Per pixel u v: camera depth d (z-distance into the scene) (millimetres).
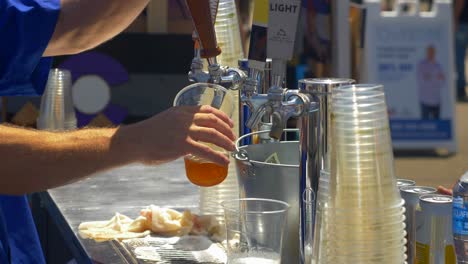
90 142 1593
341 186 1389
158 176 2414
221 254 1670
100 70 3172
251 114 1544
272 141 1854
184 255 1665
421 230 1496
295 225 1607
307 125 1491
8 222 2043
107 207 2068
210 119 1541
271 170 1611
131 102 3209
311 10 3107
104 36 1813
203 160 1581
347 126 1382
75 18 1736
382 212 1381
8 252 1933
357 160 1379
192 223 1811
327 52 3018
